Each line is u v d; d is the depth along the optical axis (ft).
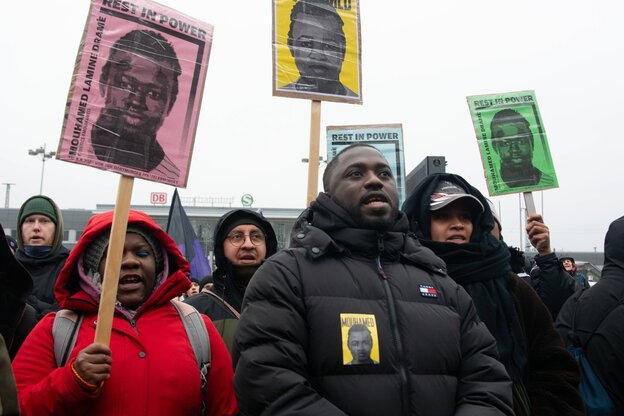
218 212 118.73
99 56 9.13
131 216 9.07
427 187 10.98
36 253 14.30
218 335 9.17
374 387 6.92
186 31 9.84
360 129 15.35
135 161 9.13
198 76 9.84
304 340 7.29
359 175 8.45
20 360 8.01
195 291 22.93
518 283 10.30
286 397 6.64
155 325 8.59
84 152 8.83
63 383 7.34
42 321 8.50
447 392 7.27
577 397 9.09
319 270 7.73
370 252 8.18
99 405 7.73
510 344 9.39
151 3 9.61
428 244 10.25
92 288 8.55
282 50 12.55
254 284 7.77
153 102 9.43
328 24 12.96
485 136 13.16
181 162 9.55
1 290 6.79
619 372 10.24
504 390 7.38
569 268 27.76
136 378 7.97
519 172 13.00
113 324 8.35
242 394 7.05
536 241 12.69
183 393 8.11
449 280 8.45
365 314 7.32
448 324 7.66
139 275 8.84
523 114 13.30
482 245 10.22
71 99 8.87
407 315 7.48
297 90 12.46
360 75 12.98
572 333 10.96
